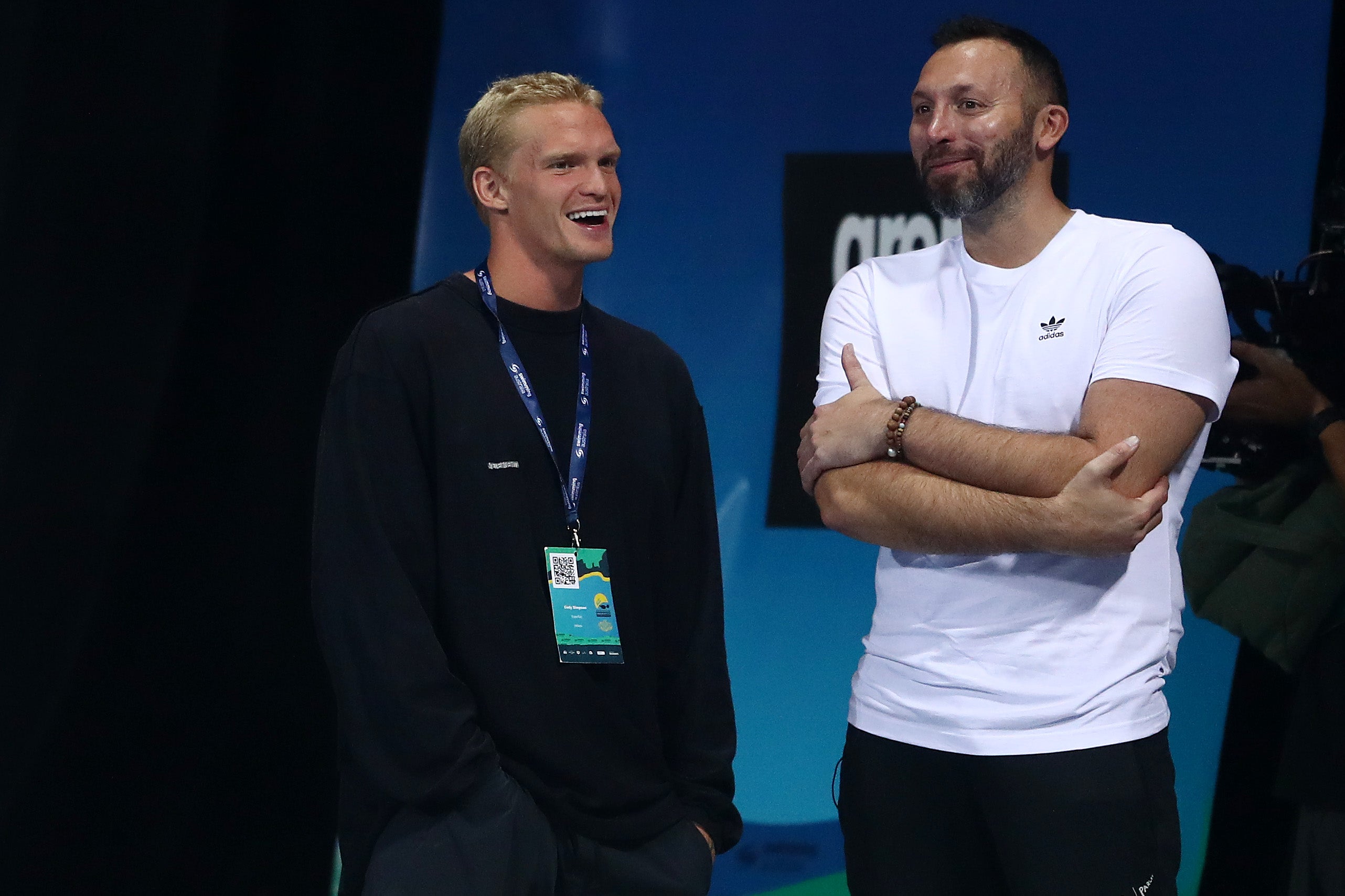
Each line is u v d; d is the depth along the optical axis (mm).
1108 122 12961
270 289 12508
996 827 7199
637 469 8047
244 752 12102
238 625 12125
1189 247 7398
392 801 7387
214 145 12320
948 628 7383
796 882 12859
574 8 13383
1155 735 7188
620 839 7602
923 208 13062
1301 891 10516
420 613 7234
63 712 11695
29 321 11875
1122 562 7242
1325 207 12016
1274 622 11109
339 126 12812
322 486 7523
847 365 7945
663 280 13344
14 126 11922
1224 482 12055
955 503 7148
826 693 12961
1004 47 7750
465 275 8102
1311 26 12648
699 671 8336
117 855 11711
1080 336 7430
